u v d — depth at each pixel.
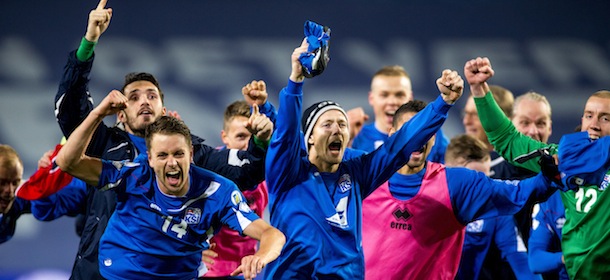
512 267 15.92
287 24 30.44
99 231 13.52
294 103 12.58
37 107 28.97
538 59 30.88
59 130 28.91
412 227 14.14
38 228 27.27
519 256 15.87
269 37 30.28
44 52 29.48
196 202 12.64
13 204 16.64
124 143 14.34
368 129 20.03
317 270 12.88
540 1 31.30
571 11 31.36
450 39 30.84
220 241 16.41
